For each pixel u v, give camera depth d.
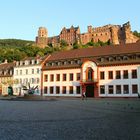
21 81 94.25
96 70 75.31
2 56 144.38
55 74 84.25
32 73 90.81
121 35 198.62
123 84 71.12
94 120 18.95
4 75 101.38
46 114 23.30
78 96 78.50
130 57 71.81
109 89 73.19
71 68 80.69
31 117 20.64
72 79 80.31
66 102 47.81
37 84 88.69
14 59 145.38
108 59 75.12
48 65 87.56
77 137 11.90
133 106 35.62
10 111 26.38
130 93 69.94
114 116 21.94
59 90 82.75
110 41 193.50
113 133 12.99
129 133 12.98
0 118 19.80
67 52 88.81
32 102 46.91
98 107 33.62
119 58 73.25
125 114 23.81
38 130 13.96
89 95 76.69
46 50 174.38
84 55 81.88
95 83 75.00
